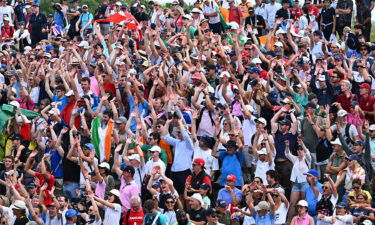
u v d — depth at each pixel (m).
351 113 73.81
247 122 71.88
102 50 86.31
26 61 89.75
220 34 94.50
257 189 64.25
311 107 72.12
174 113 70.19
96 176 67.69
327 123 71.31
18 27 102.81
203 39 86.00
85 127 72.19
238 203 66.00
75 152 69.94
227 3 102.25
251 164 71.19
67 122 76.50
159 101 75.06
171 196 63.28
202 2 100.50
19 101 82.00
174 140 69.69
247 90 79.56
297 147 68.69
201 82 77.25
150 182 65.81
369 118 77.12
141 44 91.25
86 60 82.94
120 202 65.19
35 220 66.62
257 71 78.81
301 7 101.44
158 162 68.00
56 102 76.00
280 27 98.31
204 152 70.81
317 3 104.44
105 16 101.38
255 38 90.38
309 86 80.12
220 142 70.88
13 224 66.25
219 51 84.50
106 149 71.50
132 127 76.00
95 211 64.19
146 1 114.31
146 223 60.97
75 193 70.50
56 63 82.94
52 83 82.81
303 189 67.06
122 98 77.31
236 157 69.31
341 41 100.56
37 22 103.44
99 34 89.31
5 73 87.50
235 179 66.38
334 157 69.00
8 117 76.50
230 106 76.25
